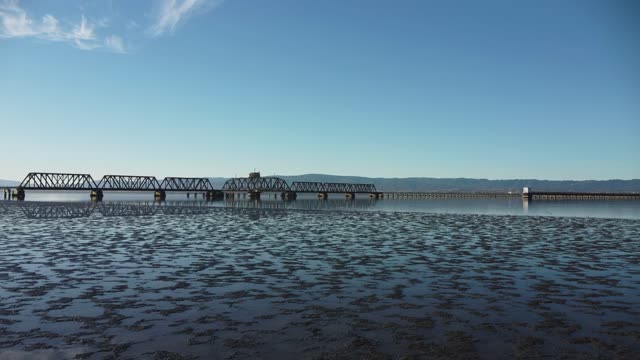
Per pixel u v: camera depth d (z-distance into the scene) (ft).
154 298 43.55
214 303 41.98
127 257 67.41
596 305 41.96
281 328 34.94
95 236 94.07
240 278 53.16
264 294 45.52
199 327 34.99
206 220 141.08
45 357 28.71
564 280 53.01
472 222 143.33
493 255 72.33
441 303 42.55
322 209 236.84
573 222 145.38
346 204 350.84
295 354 29.68
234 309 40.09
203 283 50.26
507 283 51.29
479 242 89.86
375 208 271.08
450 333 33.99
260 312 39.19
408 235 102.42
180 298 43.68
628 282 51.98
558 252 76.13
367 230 113.91
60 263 61.72
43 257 66.59
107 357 28.78
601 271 58.75
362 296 45.03
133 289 47.14
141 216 155.94
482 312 39.55
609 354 29.91
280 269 59.00
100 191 382.01
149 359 28.55
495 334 33.76
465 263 64.54
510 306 41.52
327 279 52.95
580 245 85.81
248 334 33.47
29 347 30.40
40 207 207.51
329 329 34.78
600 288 48.93
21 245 79.20
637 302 43.09
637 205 386.93
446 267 61.21
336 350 30.45
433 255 72.08
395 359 29.01
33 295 44.09
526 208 302.45
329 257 69.31
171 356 29.09
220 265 61.52
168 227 116.16
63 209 192.54
